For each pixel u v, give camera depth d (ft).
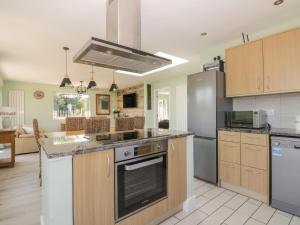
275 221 6.14
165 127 22.20
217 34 9.37
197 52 12.00
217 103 9.22
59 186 3.99
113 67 7.57
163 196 6.09
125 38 6.30
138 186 5.43
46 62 13.24
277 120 8.67
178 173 6.61
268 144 7.27
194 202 7.18
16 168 12.57
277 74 7.72
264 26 8.59
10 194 8.46
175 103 20.38
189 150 7.10
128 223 5.12
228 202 7.46
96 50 5.61
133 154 5.21
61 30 8.56
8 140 12.78
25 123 21.08
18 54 11.57
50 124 22.77
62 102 24.03
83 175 4.30
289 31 7.39
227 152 8.65
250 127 8.44
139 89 24.26
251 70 8.55
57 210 3.97
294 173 6.49
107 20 6.67
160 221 6.13
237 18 7.81
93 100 26.53
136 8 6.44
